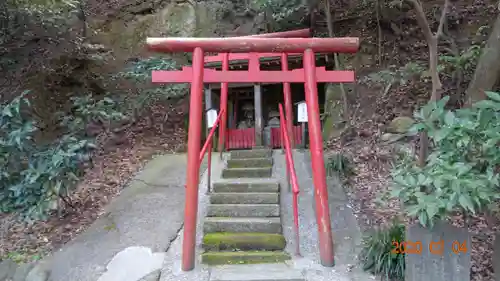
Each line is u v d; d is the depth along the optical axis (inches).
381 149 208.5
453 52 238.1
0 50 252.7
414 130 101.2
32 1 252.1
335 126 252.5
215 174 201.3
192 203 132.0
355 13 315.9
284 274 124.5
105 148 251.6
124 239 152.3
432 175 93.0
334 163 196.1
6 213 172.7
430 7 296.2
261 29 342.6
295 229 137.1
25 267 140.4
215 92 295.0
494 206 101.5
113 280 129.9
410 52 278.7
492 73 180.2
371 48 291.1
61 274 135.3
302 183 186.7
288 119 239.5
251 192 170.6
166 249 144.5
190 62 338.0
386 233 127.3
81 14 314.8
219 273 126.8
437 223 99.7
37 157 164.2
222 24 358.0
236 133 280.4
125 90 309.9
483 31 257.3
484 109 89.0
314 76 138.4
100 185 202.4
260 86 264.7
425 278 100.2
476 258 121.6
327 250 130.1
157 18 366.3
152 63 298.0
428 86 242.5
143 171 221.5
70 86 296.4
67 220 170.6
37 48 268.1
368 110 249.0
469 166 89.7
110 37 354.6
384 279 119.7
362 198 171.8
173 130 291.4
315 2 297.7
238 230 147.3
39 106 262.2
